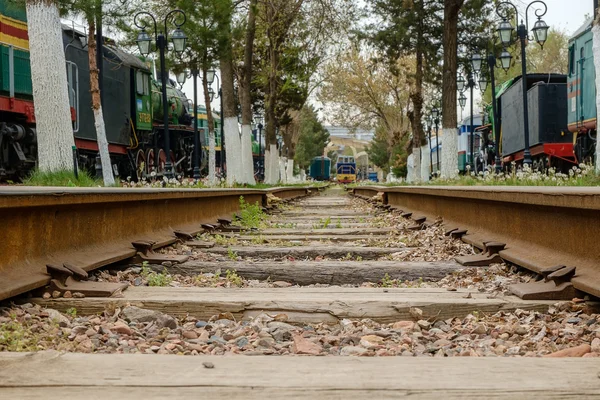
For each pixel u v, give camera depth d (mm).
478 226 7285
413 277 5574
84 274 4324
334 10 31344
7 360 2482
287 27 31359
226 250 7164
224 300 4020
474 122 40500
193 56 22984
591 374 2342
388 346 3250
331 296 4223
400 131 53719
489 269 5480
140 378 2285
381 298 4117
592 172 13516
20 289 3750
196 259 6477
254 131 52906
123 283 4547
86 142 21656
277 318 3855
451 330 3715
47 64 12641
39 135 12758
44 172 12469
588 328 3488
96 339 3279
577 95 21328
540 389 2174
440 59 32094
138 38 18891
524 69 20203
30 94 17781
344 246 7727
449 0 22031
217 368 2412
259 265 5691
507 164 30469
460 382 2248
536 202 4863
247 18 28891
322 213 15562
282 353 3180
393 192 16234
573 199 4129
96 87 16141
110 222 5781
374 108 51094
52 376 2297
